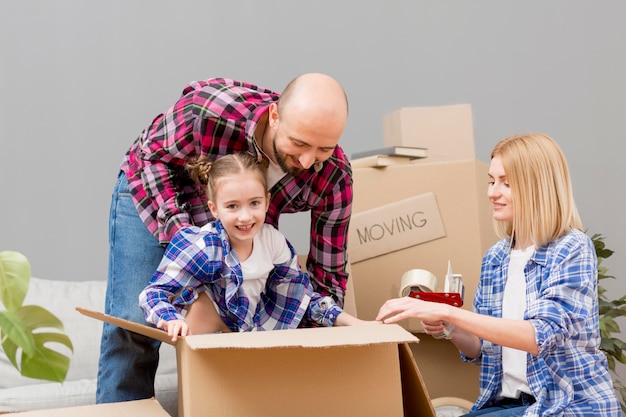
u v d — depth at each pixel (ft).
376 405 4.28
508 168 5.33
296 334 3.99
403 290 5.49
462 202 7.06
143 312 5.19
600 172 10.64
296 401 4.14
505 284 5.53
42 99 10.64
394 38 11.19
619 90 10.73
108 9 10.92
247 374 4.06
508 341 4.68
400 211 7.12
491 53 11.02
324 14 11.23
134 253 5.47
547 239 5.20
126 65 10.89
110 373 5.47
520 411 4.92
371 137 10.98
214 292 5.12
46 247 10.42
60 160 10.61
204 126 5.04
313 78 4.70
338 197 5.45
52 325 2.38
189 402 3.94
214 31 11.09
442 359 7.15
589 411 4.85
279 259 5.38
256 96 5.18
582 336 4.94
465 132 8.12
